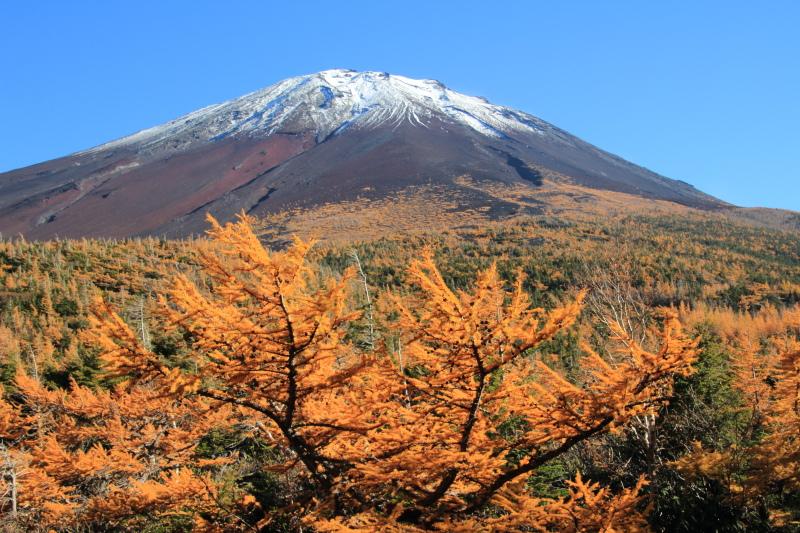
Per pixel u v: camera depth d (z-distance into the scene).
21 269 60.78
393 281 72.38
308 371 5.38
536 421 5.67
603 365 5.65
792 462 7.70
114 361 4.93
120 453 10.86
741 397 12.41
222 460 10.02
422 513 6.05
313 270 5.15
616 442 12.08
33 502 10.77
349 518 5.98
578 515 6.00
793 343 8.34
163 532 10.09
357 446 6.78
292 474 9.12
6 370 26.66
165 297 5.00
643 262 92.12
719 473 8.55
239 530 7.45
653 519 8.55
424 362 5.78
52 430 13.73
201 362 5.57
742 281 82.69
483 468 5.80
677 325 5.09
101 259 70.62
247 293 4.71
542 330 5.09
